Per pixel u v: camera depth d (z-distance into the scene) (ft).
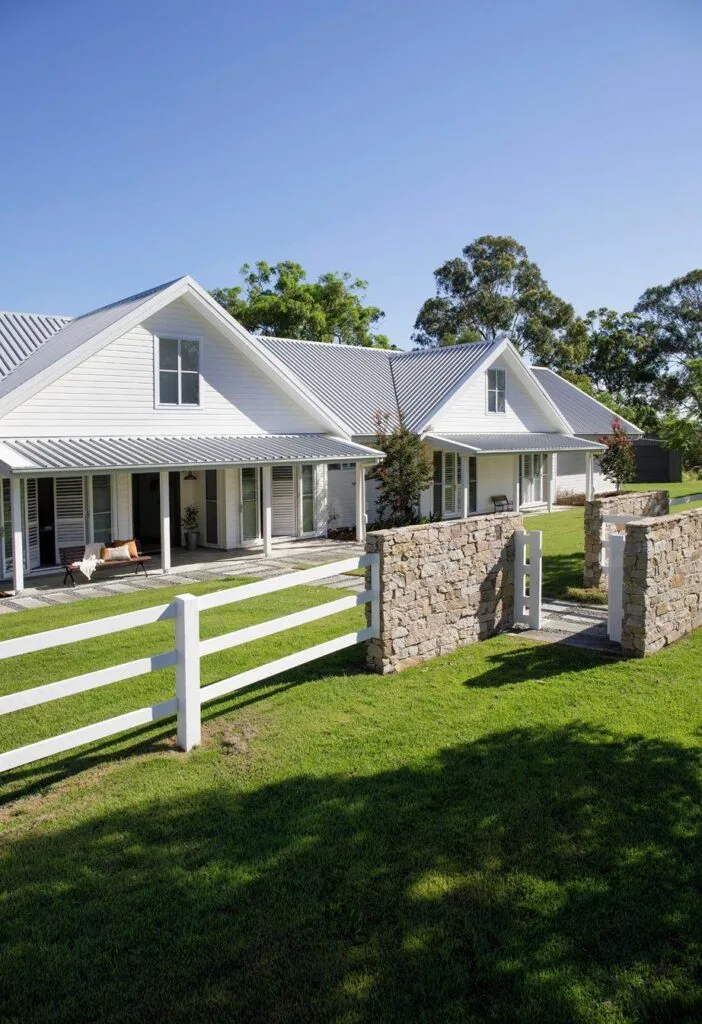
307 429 73.56
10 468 46.37
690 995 11.30
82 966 11.98
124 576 55.01
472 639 31.48
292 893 13.80
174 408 62.64
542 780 18.26
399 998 11.27
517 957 12.15
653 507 49.60
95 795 17.80
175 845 15.47
